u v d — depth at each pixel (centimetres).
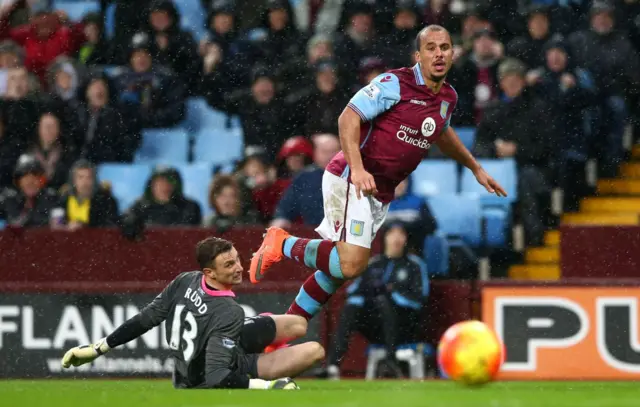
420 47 2433
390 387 2525
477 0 4828
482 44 4581
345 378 3609
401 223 3612
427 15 4831
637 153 4588
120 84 4650
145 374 3597
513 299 3628
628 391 2334
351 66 4581
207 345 2392
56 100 4481
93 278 3781
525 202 4241
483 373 2095
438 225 4194
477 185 4378
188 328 2414
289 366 2523
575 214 4428
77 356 2503
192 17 5253
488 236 4200
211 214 4178
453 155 2647
